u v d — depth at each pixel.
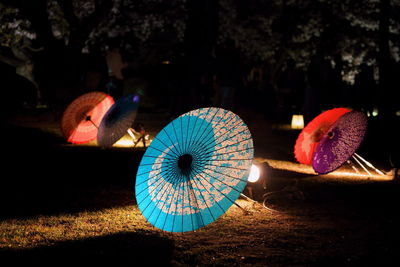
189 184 5.55
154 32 29.83
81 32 20.05
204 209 5.46
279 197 7.48
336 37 35.69
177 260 4.75
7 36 22.70
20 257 4.80
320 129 9.24
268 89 19.00
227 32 35.75
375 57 34.59
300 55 37.53
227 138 5.69
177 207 5.50
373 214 6.44
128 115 11.16
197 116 5.73
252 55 37.44
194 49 15.60
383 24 18.56
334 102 17.30
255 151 12.58
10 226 5.89
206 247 5.11
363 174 9.71
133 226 5.96
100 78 21.61
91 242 5.29
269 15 36.62
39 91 24.83
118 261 4.71
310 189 8.08
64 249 5.05
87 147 12.60
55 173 9.41
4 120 18.66
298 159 9.69
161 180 5.57
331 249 5.01
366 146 13.40
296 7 36.16
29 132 15.48
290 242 5.25
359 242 5.23
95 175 9.23
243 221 6.12
